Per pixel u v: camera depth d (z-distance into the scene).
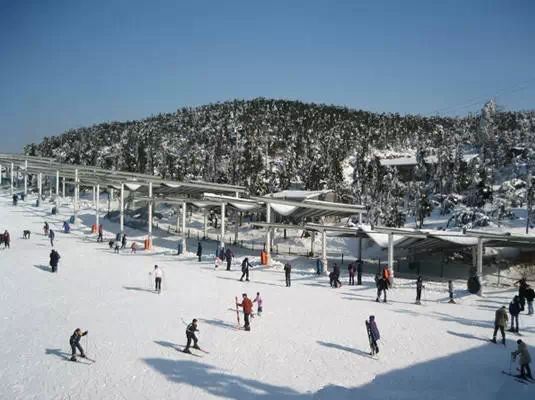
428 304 24.89
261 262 36.19
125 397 13.59
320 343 18.20
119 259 36.66
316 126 173.50
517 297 19.83
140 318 21.30
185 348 17.14
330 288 28.94
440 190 77.62
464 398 13.30
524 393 13.77
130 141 149.25
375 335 16.97
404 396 13.24
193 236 51.59
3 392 13.84
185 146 139.00
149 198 42.22
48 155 136.62
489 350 17.58
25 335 18.80
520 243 29.30
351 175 110.38
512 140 92.12
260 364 16.08
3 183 96.44
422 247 34.97
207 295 26.03
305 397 13.55
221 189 49.53
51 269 31.20
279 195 59.88
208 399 13.48
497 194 65.75
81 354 16.42
